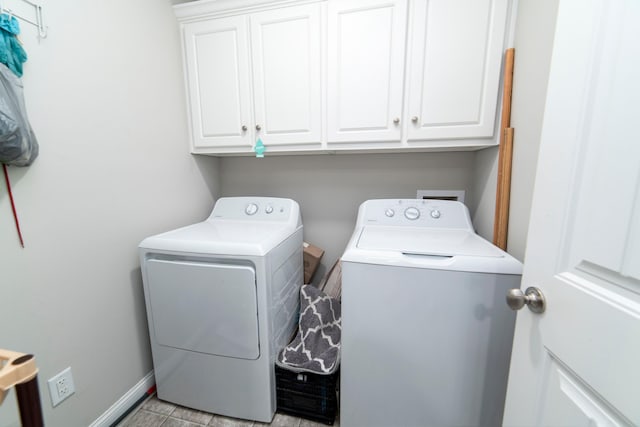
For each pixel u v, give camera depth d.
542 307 0.63
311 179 1.88
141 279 1.35
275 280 1.23
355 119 1.38
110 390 1.21
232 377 1.23
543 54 0.94
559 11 0.58
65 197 1.01
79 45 1.04
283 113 1.46
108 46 1.15
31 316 0.93
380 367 1.06
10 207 0.87
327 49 1.35
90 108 1.08
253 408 1.24
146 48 1.33
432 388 1.02
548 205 0.61
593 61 0.51
